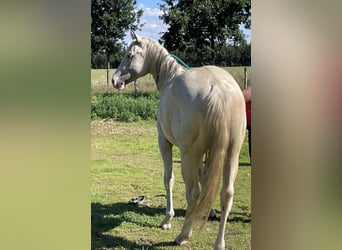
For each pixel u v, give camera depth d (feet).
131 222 11.08
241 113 7.98
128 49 10.84
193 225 10.18
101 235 10.21
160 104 9.36
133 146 19.79
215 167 7.68
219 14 25.39
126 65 10.82
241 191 13.61
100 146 19.49
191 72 8.35
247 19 25.54
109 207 12.27
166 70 10.31
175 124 8.40
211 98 7.70
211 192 7.72
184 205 12.59
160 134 10.18
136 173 15.79
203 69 8.41
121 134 21.75
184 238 9.61
